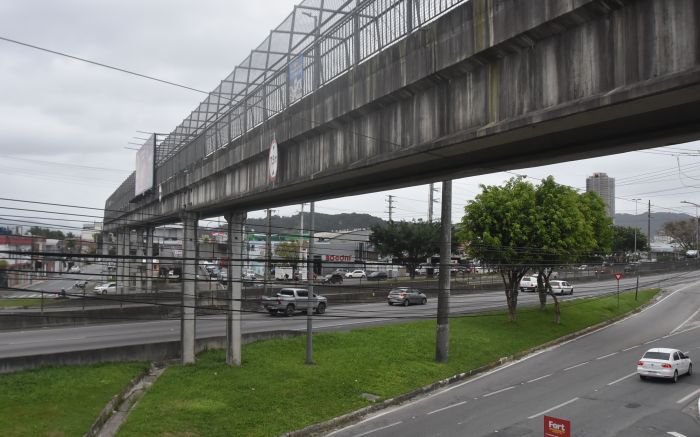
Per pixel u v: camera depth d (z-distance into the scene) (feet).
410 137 39.27
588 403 68.39
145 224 123.75
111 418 56.65
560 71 28.73
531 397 71.67
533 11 28.81
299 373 73.61
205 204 80.23
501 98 32.17
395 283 198.08
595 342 115.75
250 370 74.02
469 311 132.77
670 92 23.91
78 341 91.66
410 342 95.55
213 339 87.92
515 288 120.88
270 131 58.54
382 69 40.63
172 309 127.75
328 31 48.42
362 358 83.66
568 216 112.98
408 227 211.61
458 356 90.58
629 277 240.73
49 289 191.01
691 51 23.07
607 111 27.04
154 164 111.14
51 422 51.67
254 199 68.95
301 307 133.08
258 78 63.46
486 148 36.40
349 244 272.72
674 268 267.80
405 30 38.75
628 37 25.59
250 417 57.52
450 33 34.45
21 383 62.95
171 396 62.18
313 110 49.96
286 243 203.51
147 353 79.25
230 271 78.38
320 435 56.54
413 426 59.00
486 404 68.13
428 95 37.83
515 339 108.47
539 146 35.91
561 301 161.68
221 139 74.84
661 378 81.10
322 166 50.24
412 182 48.47
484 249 111.45
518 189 113.80
